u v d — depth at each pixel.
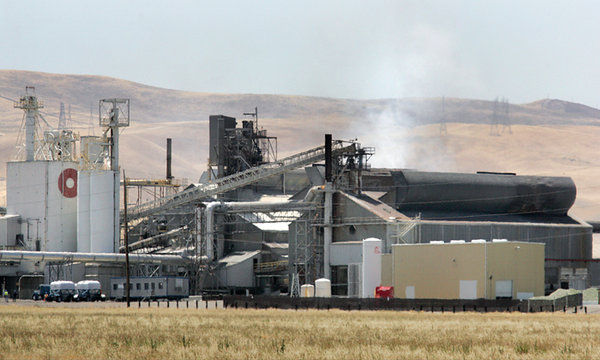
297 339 166.75
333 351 148.25
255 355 143.00
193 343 159.50
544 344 158.25
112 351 148.25
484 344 159.38
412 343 160.50
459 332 181.62
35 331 182.25
